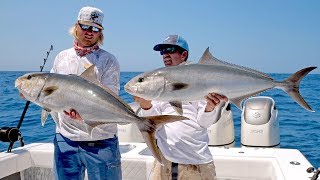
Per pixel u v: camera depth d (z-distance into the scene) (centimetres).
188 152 316
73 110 279
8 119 1298
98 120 279
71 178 333
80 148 329
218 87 270
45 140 947
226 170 418
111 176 336
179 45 322
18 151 461
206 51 275
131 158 435
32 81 281
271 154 421
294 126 1133
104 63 334
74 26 336
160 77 275
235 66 276
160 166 328
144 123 270
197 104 321
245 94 276
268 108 530
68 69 335
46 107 286
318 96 2556
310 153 785
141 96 279
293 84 278
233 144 543
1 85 3750
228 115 533
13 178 451
